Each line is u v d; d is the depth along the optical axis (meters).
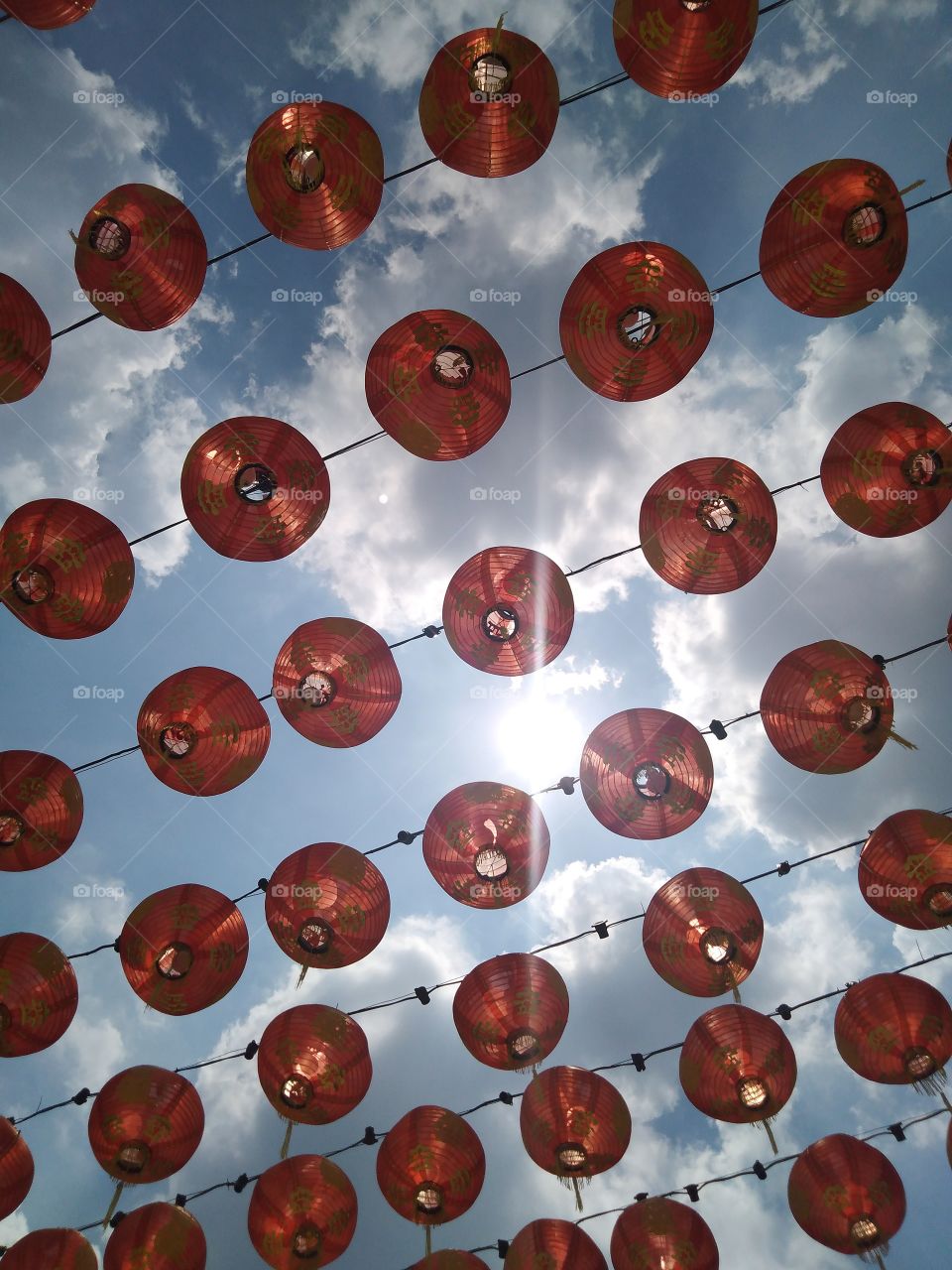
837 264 5.64
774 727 6.09
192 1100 6.44
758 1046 6.12
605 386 6.06
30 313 5.64
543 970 6.30
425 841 6.23
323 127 5.66
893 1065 6.00
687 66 5.40
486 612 6.17
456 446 6.29
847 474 6.06
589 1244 6.35
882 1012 6.02
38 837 6.05
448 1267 6.28
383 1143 6.52
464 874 6.07
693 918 6.09
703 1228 6.25
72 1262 6.23
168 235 5.68
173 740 6.21
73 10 5.79
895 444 5.87
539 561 6.24
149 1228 6.29
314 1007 6.50
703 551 6.07
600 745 6.10
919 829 5.95
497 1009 6.15
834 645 6.08
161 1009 6.22
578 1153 6.25
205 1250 6.47
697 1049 6.23
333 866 6.23
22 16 5.78
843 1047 6.21
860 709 5.91
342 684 6.23
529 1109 6.37
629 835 6.18
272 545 6.20
